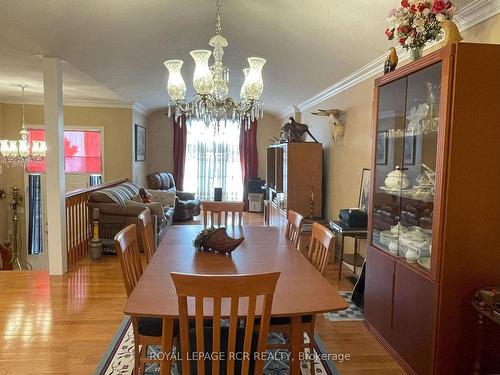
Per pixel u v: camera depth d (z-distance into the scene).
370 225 2.94
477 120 1.99
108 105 7.34
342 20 3.03
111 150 7.42
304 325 2.12
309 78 4.97
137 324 1.95
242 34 4.07
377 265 2.79
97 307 3.26
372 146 2.92
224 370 1.66
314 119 6.18
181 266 2.17
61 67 4.15
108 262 4.62
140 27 3.70
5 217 7.07
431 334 2.10
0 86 5.97
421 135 2.34
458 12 2.37
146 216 2.68
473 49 1.96
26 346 2.60
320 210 5.35
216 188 8.63
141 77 5.55
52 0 2.86
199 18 3.70
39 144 6.30
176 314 1.53
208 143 9.05
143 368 2.15
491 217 2.04
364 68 3.86
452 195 2.01
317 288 1.85
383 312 2.69
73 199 4.59
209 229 2.55
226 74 3.03
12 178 7.13
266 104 7.95
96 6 3.07
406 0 2.27
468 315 2.06
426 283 2.15
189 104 3.07
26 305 3.29
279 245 2.70
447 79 1.98
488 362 2.06
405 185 2.54
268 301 1.42
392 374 2.35
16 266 7.08
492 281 2.06
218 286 1.35
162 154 9.06
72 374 2.28
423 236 2.28
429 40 2.38
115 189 5.54
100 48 4.04
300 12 3.15
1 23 3.18
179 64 2.80
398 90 2.63
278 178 6.04
